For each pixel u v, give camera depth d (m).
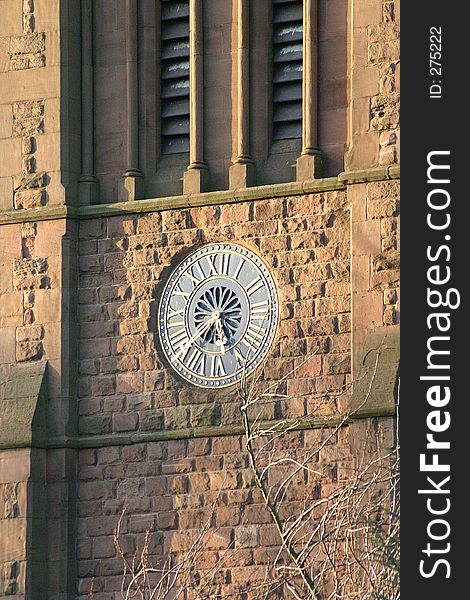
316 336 93.62
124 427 95.81
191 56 97.25
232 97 96.94
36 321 97.25
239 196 95.38
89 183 98.06
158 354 96.00
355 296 92.50
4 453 95.75
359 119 93.56
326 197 94.31
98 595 95.12
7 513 95.25
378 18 93.88
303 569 73.62
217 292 95.62
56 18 99.00
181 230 96.44
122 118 98.44
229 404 94.38
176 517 94.44
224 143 96.94
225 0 97.50
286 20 96.69
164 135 98.44
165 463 94.94
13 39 99.50
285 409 93.25
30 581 94.56
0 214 98.25
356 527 79.44
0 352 97.44
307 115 95.00
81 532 95.75
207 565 93.44
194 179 96.31
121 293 96.88
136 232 97.06
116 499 95.50
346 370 92.81
